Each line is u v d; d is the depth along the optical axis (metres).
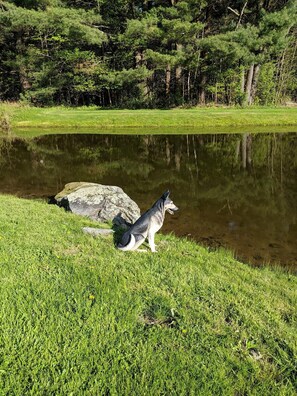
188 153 16.05
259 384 2.98
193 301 4.06
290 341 3.53
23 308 3.63
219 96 34.66
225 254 6.15
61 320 3.49
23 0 32.53
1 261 4.64
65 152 16.80
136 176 12.50
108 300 3.91
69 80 34.53
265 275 5.26
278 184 11.26
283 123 23.36
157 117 24.97
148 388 2.83
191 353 3.22
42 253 5.05
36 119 25.69
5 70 37.81
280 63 37.22
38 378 2.84
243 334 3.54
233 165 13.75
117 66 35.59
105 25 32.88
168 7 29.95
